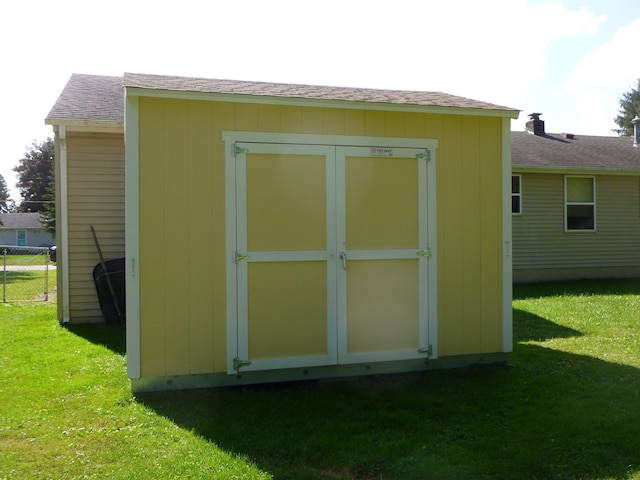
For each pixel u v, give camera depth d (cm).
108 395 438
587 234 1372
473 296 525
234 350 457
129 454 328
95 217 791
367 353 489
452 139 520
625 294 1053
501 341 535
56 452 332
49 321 802
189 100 448
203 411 404
